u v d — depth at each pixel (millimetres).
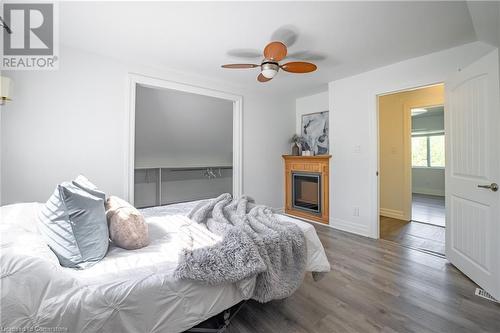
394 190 4277
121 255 1363
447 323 1522
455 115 2277
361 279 2088
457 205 2266
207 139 4875
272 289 1367
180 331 1106
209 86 3518
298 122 4742
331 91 3660
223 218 1826
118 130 2754
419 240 3111
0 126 2113
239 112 3877
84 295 890
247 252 1299
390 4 1780
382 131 4410
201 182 5289
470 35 2244
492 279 1806
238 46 2455
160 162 4656
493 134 1813
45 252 1046
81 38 2289
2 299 717
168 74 3115
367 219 3270
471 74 2035
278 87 3951
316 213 4059
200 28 2115
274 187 4465
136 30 2146
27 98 2236
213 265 1200
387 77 3002
